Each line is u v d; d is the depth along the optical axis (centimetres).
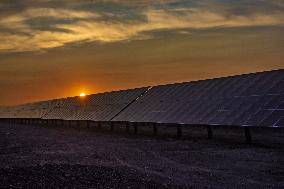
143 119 3562
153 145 2530
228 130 3594
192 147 2356
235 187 1201
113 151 2173
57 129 5006
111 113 4550
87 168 1403
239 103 2681
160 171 1477
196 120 2823
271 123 2138
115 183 1172
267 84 2717
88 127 5131
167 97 3850
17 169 1359
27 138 3312
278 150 2111
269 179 1350
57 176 1246
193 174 1430
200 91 3444
